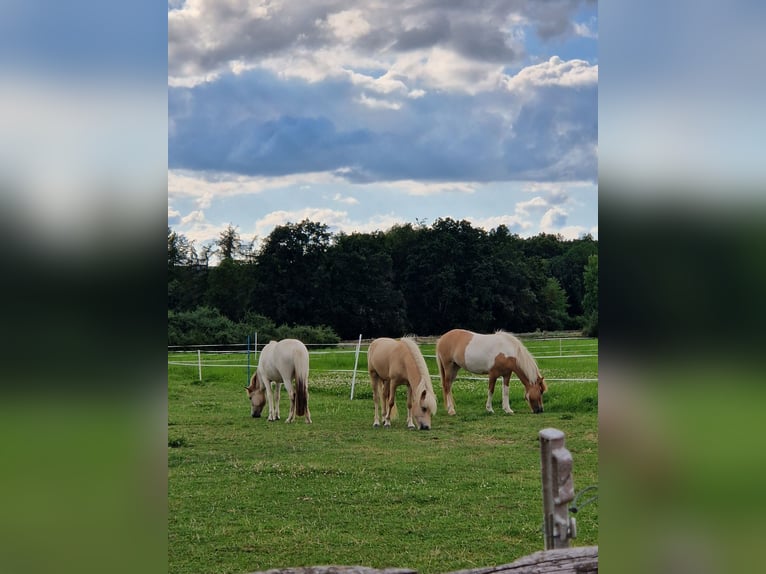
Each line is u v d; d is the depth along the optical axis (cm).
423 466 1123
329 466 1106
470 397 1827
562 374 2070
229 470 1077
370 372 1481
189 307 3972
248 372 2131
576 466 1198
